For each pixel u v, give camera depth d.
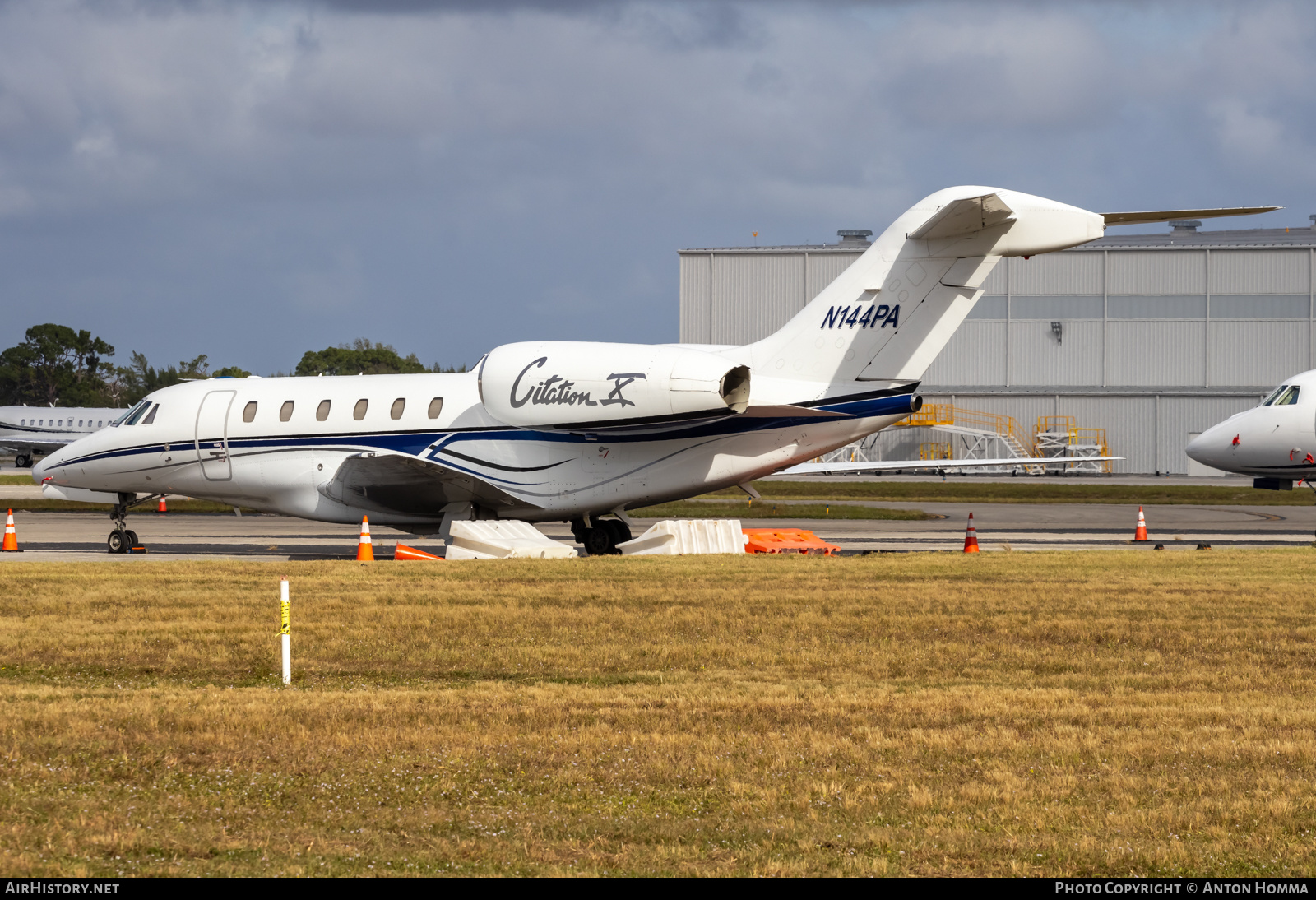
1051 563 67.44
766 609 49.59
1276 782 25.73
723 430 74.38
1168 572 62.78
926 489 187.00
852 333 72.12
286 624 36.38
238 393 88.00
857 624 45.97
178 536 102.25
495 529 75.31
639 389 72.75
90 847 21.89
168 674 37.84
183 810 24.06
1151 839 22.39
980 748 28.39
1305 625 45.69
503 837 22.64
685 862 21.34
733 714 31.83
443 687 35.75
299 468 84.88
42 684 36.22
